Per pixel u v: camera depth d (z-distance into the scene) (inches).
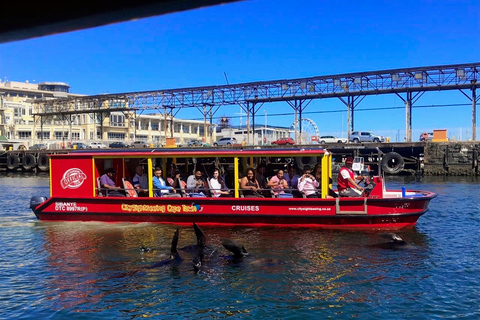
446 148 1483.8
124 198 547.2
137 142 2126.0
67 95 3762.3
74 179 565.3
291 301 302.2
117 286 332.8
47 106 2444.6
